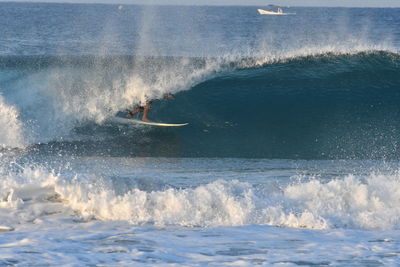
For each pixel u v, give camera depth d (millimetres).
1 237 24031
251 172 41906
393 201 29875
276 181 38031
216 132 54719
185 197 29234
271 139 53500
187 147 51094
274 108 59531
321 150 50469
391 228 26391
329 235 24797
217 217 27906
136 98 60156
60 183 31203
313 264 20172
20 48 161375
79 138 52719
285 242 23484
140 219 27531
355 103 60750
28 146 50312
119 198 29531
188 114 57875
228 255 21359
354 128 55938
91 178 32125
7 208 28969
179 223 27000
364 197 29938
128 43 184500
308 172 42062
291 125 56469
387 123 57156
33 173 33312
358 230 25906
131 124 55906
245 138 53688
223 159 47688
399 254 21438
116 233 24891
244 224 27047
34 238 23781
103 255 21125
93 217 27969
